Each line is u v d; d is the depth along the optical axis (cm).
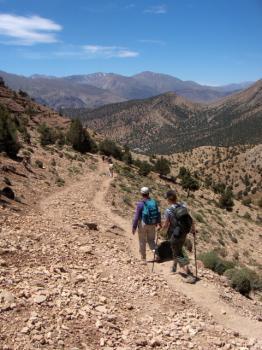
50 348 624
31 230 1326
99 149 9300
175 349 722
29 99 12075
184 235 1149
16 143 3891
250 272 1596
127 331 747
